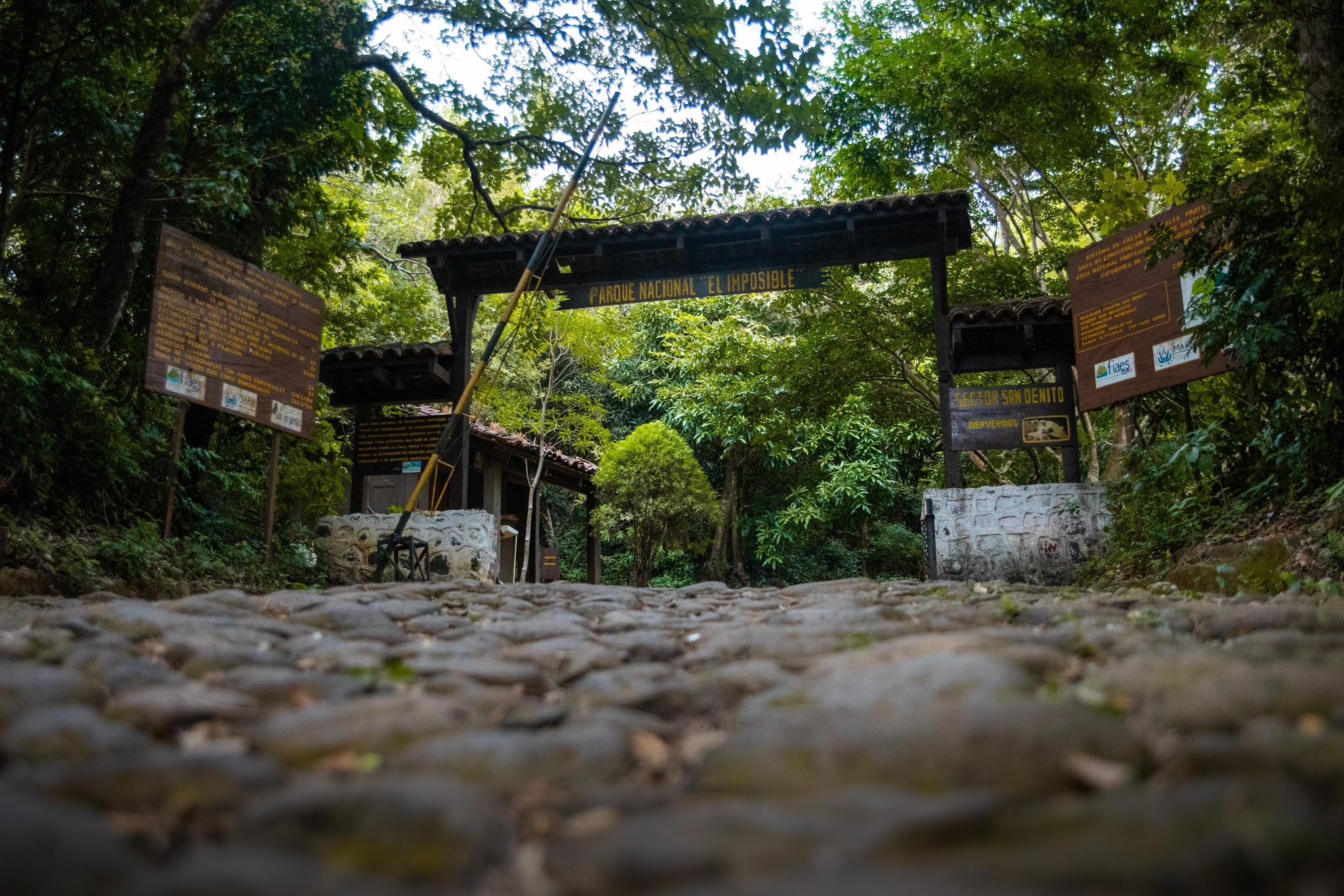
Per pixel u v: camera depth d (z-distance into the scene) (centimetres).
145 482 943
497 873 131
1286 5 836
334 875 123
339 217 1331
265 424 1000
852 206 1136
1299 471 741
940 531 1082
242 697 255
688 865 126
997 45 1342
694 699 257
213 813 157
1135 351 964
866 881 116
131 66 1064
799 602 588
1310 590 528
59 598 527
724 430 1966
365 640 392
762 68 1129
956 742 174
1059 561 1050
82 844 126
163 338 882
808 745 182
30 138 912
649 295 1251
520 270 1271
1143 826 128
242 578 926
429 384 1351
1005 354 1173
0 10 873
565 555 2541
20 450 762
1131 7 1151
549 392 1814
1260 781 140
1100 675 244
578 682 298
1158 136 1384
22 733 193
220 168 1003
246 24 1095
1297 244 691
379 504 1523
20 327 831
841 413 2028
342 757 193
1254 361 721
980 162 1456
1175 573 748
